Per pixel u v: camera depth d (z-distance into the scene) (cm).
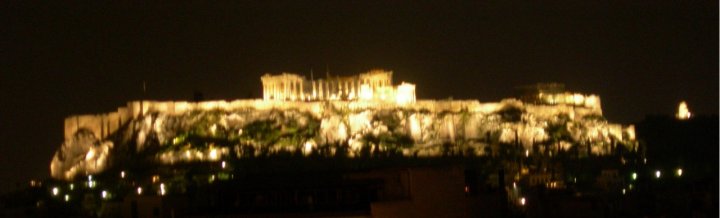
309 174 11994
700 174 19362
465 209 10419
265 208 10275
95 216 16025
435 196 10075
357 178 10400
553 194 15225
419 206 9869
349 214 9544
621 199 15388
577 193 16788
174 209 13138
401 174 10031
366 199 9862
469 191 11262
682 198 15125
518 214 13075
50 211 17850
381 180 10050
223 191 10756
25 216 17925
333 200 9981
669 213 14538
